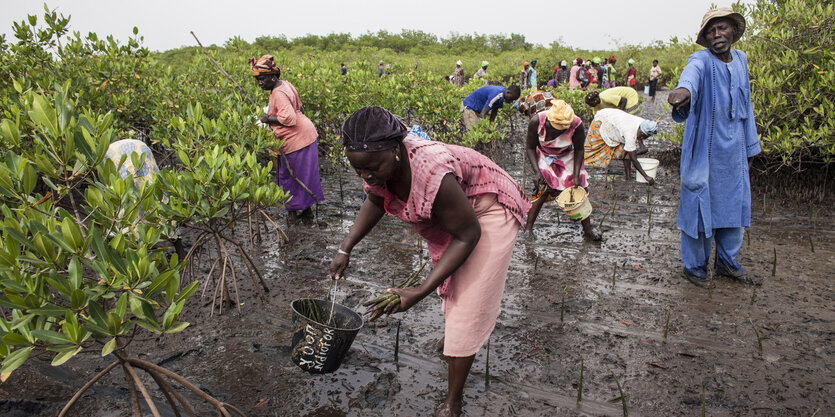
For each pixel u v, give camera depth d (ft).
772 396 9.59
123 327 7.01
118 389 9.62
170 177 11.75
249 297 13.62
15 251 6.70
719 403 9.46
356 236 8.92
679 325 12.12
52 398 9.17
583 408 9.36
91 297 6.93
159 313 12.54
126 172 13.75
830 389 9.73
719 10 12.66
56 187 8.59
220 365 10.59
